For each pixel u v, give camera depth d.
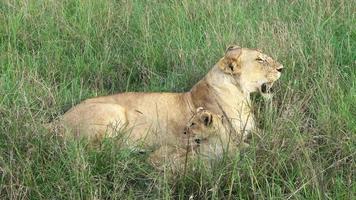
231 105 10.95
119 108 10.66
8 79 11.71
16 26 14.00
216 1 14.81
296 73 11.82
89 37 13.95
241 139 9.44
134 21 14.67
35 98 11.11
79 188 8.62
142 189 9.11
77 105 10.73
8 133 9.55
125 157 9.46
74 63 13.14
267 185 8.41
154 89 12.17
